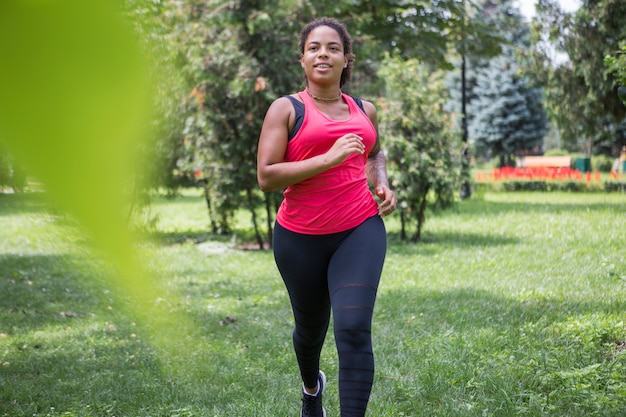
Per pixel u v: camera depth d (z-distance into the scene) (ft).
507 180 72.28
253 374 13.94
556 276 23.91
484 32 39.91
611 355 14.38
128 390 13.14
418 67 38.52
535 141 99.25
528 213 45.70
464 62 65.87
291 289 8.83
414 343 15.71
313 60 8.51
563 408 11.70
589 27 49.34
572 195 63.36
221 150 34.30
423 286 23.26
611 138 56.29
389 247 33.83
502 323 17.49
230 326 18.11
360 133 8.44
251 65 31.32
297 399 12.63
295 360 14.79
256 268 28.73
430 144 35.32
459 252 31.22
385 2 33.86
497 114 98.07
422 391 12.57
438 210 36.52
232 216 36.58
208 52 30.73
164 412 12.10
